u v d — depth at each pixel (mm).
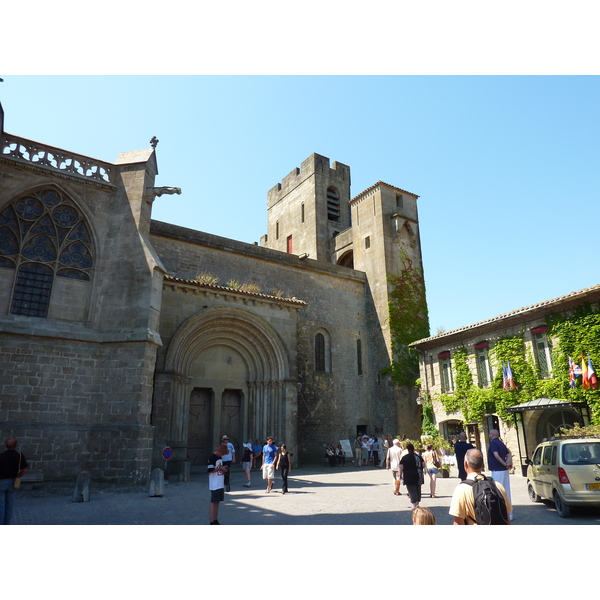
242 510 10438
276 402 22953
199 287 21188
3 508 8062
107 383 15570
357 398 29781
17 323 15164
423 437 21266
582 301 17812
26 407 14562
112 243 17219
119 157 18734
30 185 16250
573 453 9805
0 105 15477
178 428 19609
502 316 20625
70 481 14203
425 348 25875
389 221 33031
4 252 15648
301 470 22609
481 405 21438
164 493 13016
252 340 23250
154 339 15906
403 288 31625
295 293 28984
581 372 17312
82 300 16500
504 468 8797
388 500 12078
